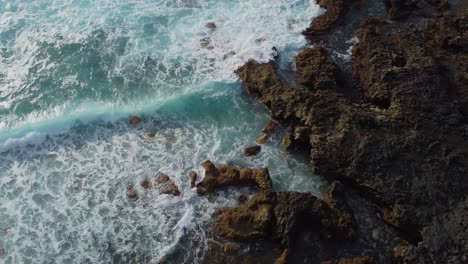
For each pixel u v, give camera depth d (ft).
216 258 47.55
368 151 51.98
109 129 59.21
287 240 47.14
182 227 49.83
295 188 53.31
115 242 48.80
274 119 60.18
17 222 49.85
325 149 53.47
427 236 45.80
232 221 49.60
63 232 49.32
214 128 59.88
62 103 61.05
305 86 63.00
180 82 64.39
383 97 58.03
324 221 48.37
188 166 55.42
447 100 56.34
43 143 57.26
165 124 60.13
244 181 53.31
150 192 52.95
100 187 53.31
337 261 46.62
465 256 43.62
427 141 52.08
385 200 49.67
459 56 63.98
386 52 64.08
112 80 64.23
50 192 52.65
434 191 48.47
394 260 47.01
